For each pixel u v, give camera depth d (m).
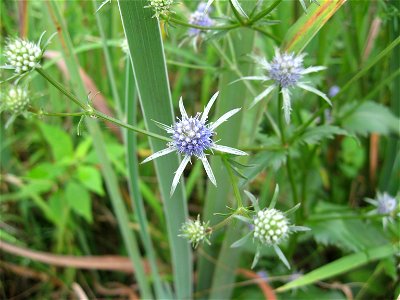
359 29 0.13
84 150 0.15
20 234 0.16
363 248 0.12
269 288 0.13
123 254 0.17
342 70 0.15
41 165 0.15
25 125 0.17
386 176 0.15
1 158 0.16
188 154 0.08
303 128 0.11
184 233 0.09
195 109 0.18
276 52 0.09
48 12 0.11
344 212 0.14
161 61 0.09
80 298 0.14
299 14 0.13
